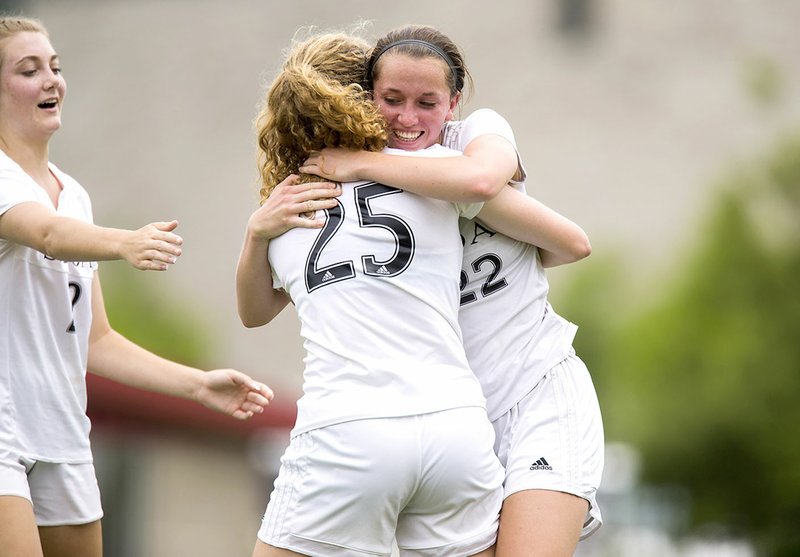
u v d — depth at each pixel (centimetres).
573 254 1452
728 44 13438
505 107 13288
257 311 1498
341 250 1352
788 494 5659
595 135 13012
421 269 1350
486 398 1450
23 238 1462
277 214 1383
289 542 1323
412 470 1295
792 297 5988
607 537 5466
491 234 1470
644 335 6184
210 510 5850
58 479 1567
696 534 5725
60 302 1563
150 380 1683
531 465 1389
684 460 5819
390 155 1370
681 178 12650
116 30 15175
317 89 1344
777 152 6316
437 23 13862
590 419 1445
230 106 14488
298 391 8800
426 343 1334
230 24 14912
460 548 1342
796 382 5772
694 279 6122
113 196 14150
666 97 13112
